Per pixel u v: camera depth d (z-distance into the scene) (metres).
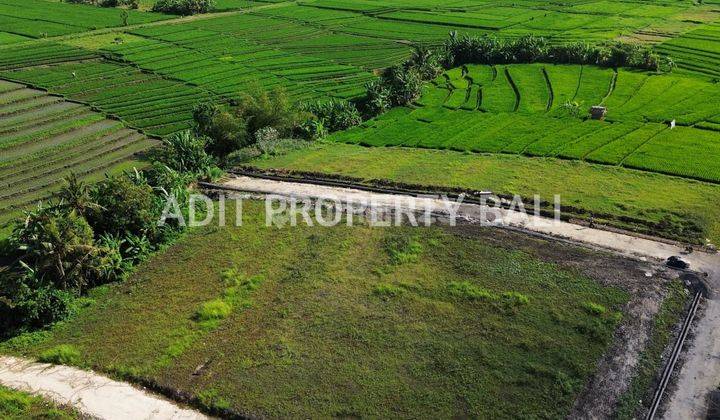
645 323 35.00
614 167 53.22
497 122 66.00
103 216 45.28
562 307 36.66
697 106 65.75
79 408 32.47
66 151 63.47
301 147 63.31
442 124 67.00
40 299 38.94
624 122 62.97
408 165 56.47
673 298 36.72
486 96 74.44
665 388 31.06
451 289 38.94
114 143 66.06
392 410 31.00
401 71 77.06
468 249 42.69
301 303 38.97
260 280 41.50
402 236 44.88
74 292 41.28
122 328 38.34
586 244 42.34
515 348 34.12
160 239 46.94
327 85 81.25
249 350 35.47
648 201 47.09
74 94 78.62
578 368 32.41
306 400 31.84
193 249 45.97
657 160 53.59
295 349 35.28
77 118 71.38
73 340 37.75
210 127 63.34
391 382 32.62
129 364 35.12
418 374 33.00
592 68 81.75
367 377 33.03
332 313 37.91
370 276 41.09
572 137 60.16
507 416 30.19
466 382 32.25
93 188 47.84
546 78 79.06
